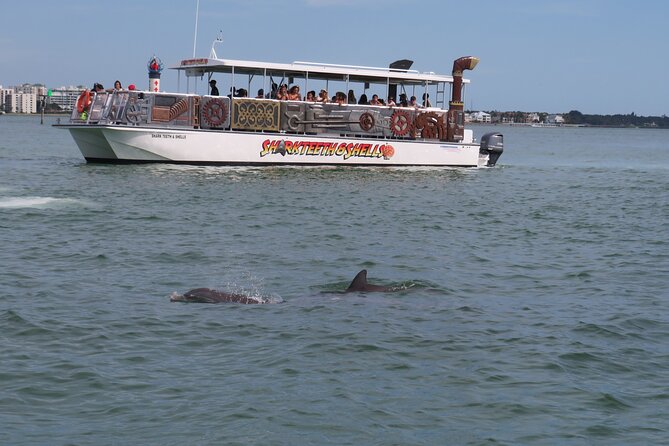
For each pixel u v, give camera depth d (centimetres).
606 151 12825
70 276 2319
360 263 2620
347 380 1502
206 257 2656
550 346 1736
